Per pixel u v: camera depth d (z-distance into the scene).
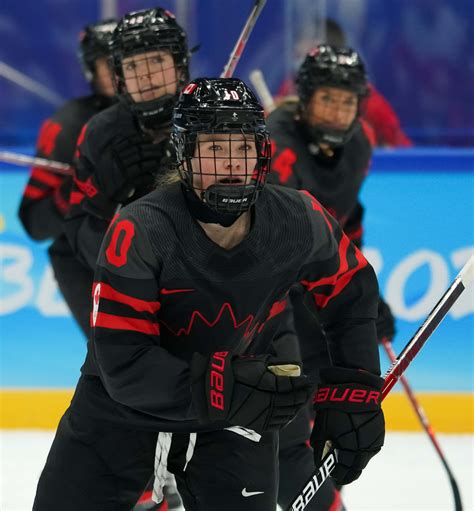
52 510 7.44
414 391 15.22
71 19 17.75
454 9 17.02
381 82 17.33
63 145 13.09
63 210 12.54
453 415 15.18
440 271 15.27
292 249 6.95
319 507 9.47
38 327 15.55
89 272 12.33
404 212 15.24
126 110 9.70
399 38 17.19
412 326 15.30
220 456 7.34
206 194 6.56
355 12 17.19
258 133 6.59
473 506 12.35
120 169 9.54
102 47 12.92
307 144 10.60
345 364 7.36
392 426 15.24
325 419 7.20
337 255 7.18
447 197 15.20
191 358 7.15
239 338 7.16
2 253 15.62
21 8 17.73
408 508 12.22
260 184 6.66
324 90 10.30
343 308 7.33
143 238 6.68
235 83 6.66
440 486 12.98
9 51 17.84
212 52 17.44
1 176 15.60
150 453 7.39
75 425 7.41
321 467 7.27
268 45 17.31
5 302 15.59
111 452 7.32
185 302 6.88
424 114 17.34
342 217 11.17
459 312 15.16
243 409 6.59
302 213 7.01
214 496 7.35
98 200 9.73
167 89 9.43
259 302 7.02
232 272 6.80
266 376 6.62
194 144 6.60
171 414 6.83
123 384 6.80
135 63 9.34
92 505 7.35
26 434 15.30
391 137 16.81
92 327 6.94
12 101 17.89
